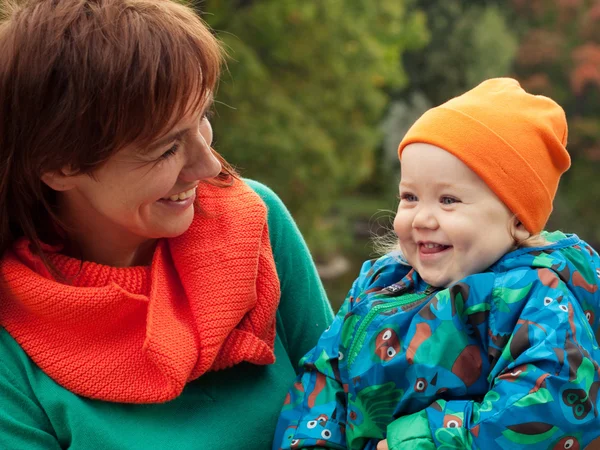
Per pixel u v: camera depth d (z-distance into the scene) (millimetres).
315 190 8570
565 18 16703
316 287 1536
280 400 1372
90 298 1166
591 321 1275
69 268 1222
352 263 12953
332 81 9070
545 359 1140
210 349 1217
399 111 16234
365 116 9711
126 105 1055
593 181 15250
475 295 1247
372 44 9406
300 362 1428
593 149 15328
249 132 8016
